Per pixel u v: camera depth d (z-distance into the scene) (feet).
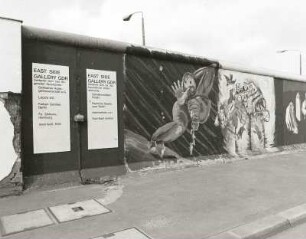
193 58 27.45
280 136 37.22
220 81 30.04
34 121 19.19
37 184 18.80
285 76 37.99
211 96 29.14
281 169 25.45
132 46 23.43
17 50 17.89
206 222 13.91
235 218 14.40
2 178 17.47
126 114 23.16
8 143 17.63
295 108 40.06
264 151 34.24
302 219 14.98
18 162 17.88
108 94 22.30
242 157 30.96
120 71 22.98
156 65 25.08
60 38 20.11
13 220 14.05
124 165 22.80
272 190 18.98
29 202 16.53
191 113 27.32
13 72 17.76
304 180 21.54
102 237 12.28
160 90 25.22
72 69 20.76
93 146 21.48
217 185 20.08
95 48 21.72
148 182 20.84
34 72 19.29
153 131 24.59
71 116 20.61
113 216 14.52
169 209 15.51
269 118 35.76
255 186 19.89
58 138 20.03
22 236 12.41
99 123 21.81
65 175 20.02
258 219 14.28
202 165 26.94
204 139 28.25
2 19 17.48
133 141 23.43
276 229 13.80
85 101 21.26
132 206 15.90
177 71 26.48
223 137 29.99
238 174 23.43
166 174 23.31
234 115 31.27
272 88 36.37
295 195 17.98
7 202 16.55
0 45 17.43
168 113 25.63
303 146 40.16
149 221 13.94
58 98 20.11
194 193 18.22
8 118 17.65
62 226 13.37
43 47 19.67
